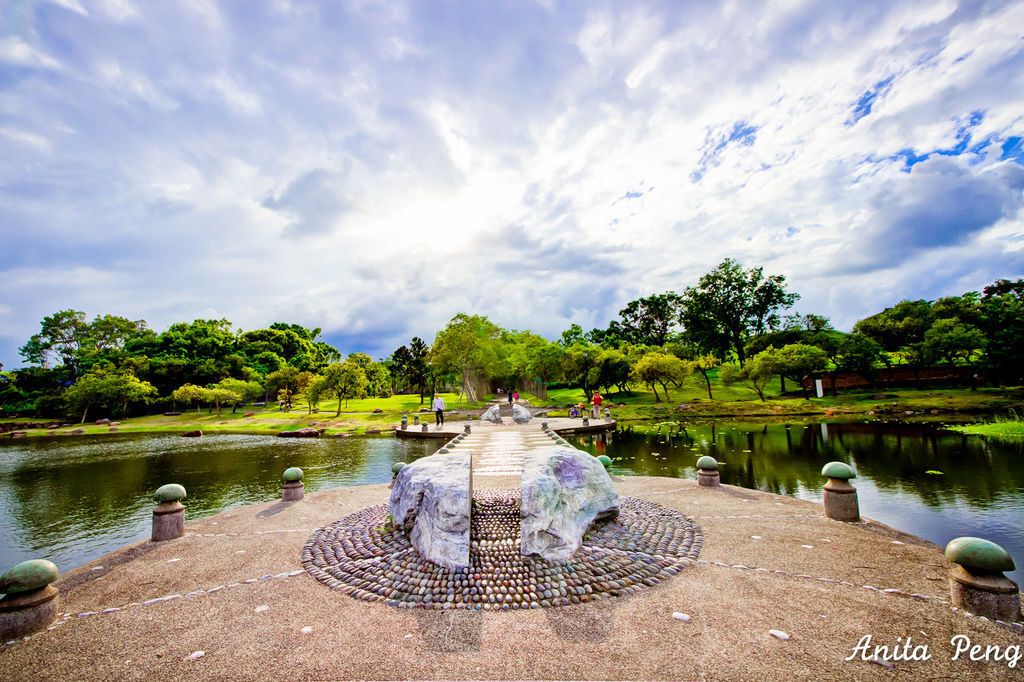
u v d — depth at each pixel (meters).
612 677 3.85
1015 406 29.38
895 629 4.48
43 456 26.58
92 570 6.57
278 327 91.50
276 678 3.97
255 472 19.45
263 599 5.56
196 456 24.88
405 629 4.76
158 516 7.92
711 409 37.62
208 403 56.25
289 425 39.91
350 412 46.66
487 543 6.71
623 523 7.82
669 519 8.21
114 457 25.52
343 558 6.71
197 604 5.46
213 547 7.48
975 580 4.72
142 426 43.88
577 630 4.62
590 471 7.66
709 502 9.62
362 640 4.56
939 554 6.41
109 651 4.47
